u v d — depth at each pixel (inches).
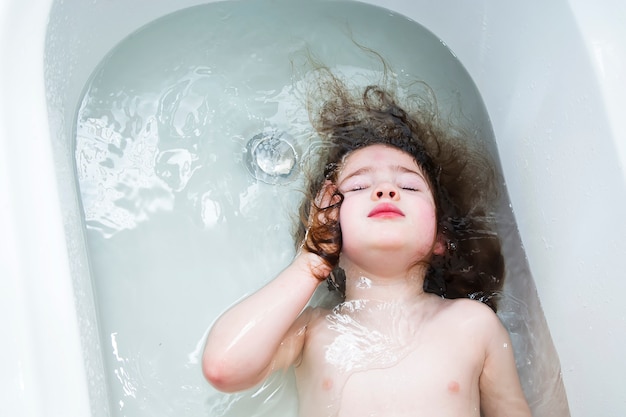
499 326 39.3
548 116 41.6
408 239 39.4
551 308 41.0
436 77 48.9
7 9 33.6
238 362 36.5
